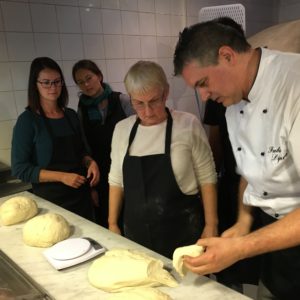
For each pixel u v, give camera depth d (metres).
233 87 0.81
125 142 1.22
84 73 1.85
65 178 1.47
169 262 0.84
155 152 1.16
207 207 1.21
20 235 1.05
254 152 0.90
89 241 0.93
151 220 1.16
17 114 2.10
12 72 2.04
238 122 0.95
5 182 1.98
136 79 1.05
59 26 2.18
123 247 0.93
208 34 0.74
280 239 0.66
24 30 2.04
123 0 2.44
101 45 2.39
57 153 1.58
